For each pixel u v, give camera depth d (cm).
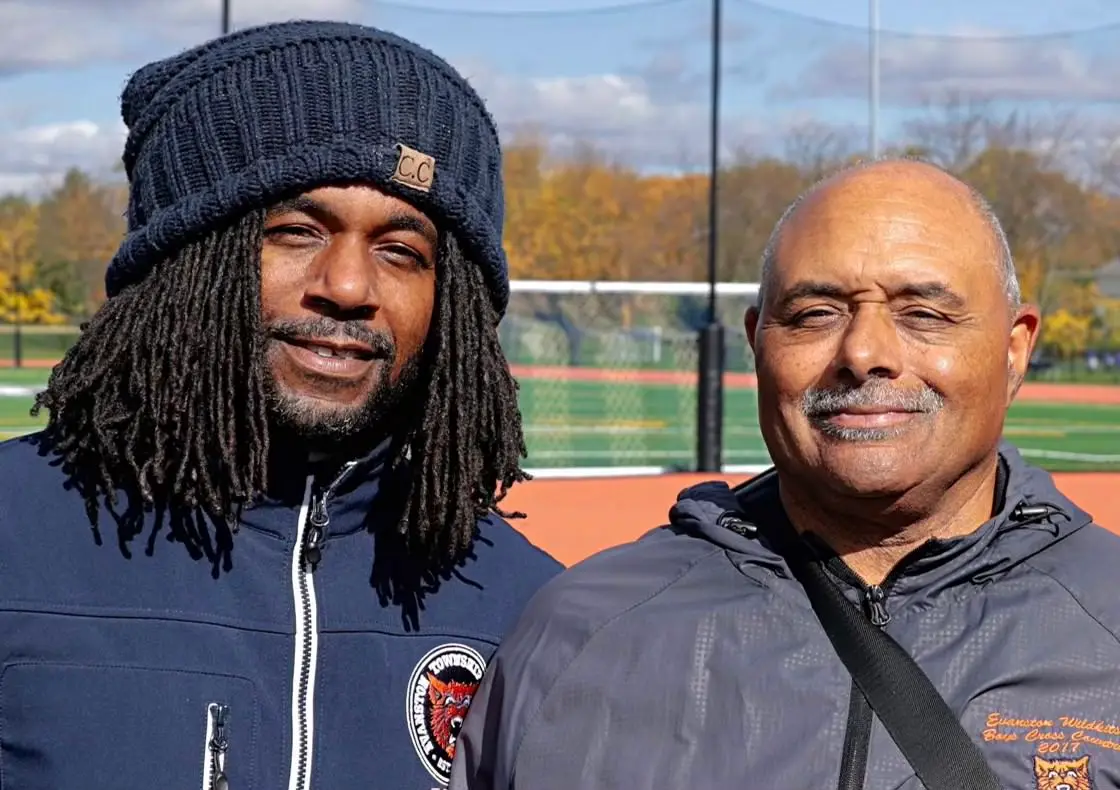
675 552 229
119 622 215
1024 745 199
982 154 2647
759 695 210
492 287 246
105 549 219
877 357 211
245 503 226
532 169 2620
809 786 203
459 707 233
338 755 221
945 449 213
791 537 225
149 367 223
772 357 221
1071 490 1173
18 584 212
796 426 219
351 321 223
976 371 213
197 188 224
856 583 218
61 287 2519
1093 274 2645
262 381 223
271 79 223
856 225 215
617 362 1443
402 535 239
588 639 219
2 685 208
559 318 1436
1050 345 2722
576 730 215
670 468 1259
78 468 225
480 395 241
